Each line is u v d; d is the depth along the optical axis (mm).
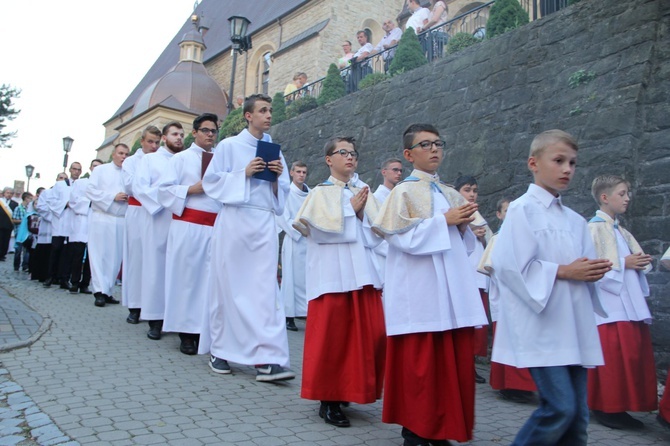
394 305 3148
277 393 4332
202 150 5875
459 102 8977
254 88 30125
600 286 4223
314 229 3820
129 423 3396
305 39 24422
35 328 6027
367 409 4121
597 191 4520
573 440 2664
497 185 7785
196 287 5574
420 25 15500
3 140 29562
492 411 4402
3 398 3846
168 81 33281
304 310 7871
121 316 7359
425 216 3176
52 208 10430
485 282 5828
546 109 7484
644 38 6621
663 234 5785
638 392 4113
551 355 2572
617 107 6531
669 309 5523
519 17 9586
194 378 4605
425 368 3008
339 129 11727
